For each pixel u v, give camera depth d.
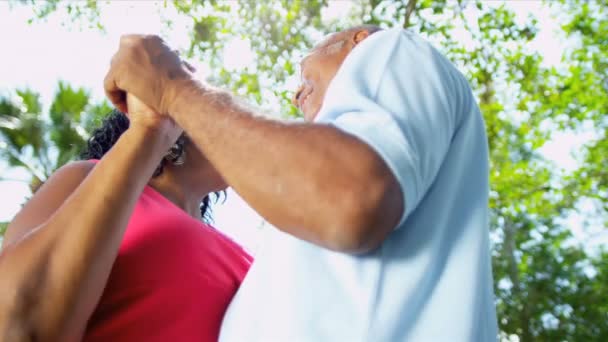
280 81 10.72
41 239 1.16
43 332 1.14
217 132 1.05
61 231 1.16
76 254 1.15
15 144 10.51
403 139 1.00
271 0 10.76
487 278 1.22
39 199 1.36
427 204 1.14
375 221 0.95
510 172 12.16
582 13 11.62
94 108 10.47
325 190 0.94
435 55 1.21
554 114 11.80
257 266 1.21
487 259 1.22
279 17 10.76
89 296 1.17
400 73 1.13
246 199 1.01
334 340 1.04
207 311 1.35
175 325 1.31
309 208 0.95
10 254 1.16
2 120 10.58
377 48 1.18
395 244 1.10
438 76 1.16
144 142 1.22
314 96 1.35
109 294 1.29
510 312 13.80
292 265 1.11
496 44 11.23
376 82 1.11
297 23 10.78
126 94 1.26
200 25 10.92
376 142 0.98
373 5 10.72
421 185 1.03
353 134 0.98
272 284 1.13
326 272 1.09
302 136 0.98
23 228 1.31
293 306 1.08
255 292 1.17
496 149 12.25
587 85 11.80
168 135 1.26
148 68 1.17
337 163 0.95
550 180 12.23
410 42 1.20
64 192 1.36
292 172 0.96
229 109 1.06
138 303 1.30
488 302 1.21
